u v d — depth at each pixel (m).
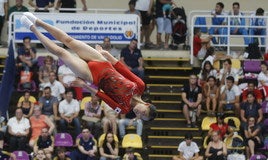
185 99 29.84
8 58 28.72
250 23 32.50
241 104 29.28
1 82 28.94
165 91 31.05
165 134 29.70
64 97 29.17
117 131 28.62
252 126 28.69
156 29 33.41
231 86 29.83
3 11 32.75
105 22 31.70
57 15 31.55
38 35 16.66
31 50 30.61
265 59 31.14
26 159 27.28
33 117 28.31
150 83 31.48
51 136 27.80
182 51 32.19
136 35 31.69
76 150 27.50
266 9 34.75
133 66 30.48
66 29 31.61
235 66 31.06
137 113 16.62
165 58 32.03
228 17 31.72
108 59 16.98
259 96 29.70
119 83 16.52
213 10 33.47
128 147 27.14
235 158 27.48
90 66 16.58
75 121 28.66
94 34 31.69
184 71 31.84
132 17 31.70
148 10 32.44
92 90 16.67
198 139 29.34
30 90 30.20
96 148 27.55
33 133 28.11
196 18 32.38
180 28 32.25
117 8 34.72
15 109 29.78
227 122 28.77
